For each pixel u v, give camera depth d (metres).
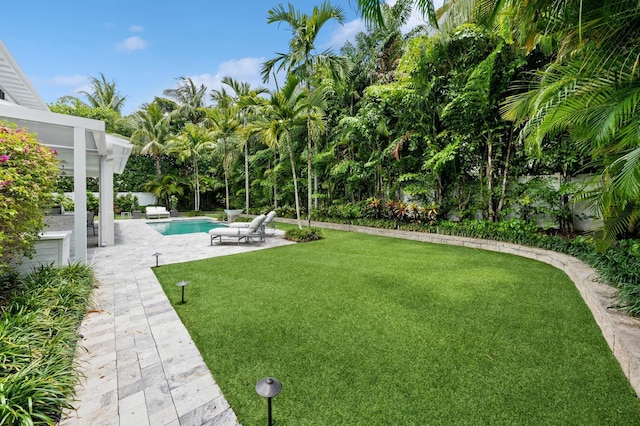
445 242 7.64
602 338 2.68
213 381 2.12
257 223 8.03
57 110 18.05
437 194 9.08
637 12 2.18
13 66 5.72
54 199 3.89
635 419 1.73
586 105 2.58
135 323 3.05
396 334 2.79
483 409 1.82
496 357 2.39
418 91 8.00
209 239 8.98
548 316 3.16
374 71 10.54
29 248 3.52
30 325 2.38
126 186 20.20
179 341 2.68
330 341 2.66
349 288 4.14
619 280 3.47
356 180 10.98
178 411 1.83
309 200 9.23
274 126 8.88
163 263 5.70
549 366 2.26
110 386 2.06
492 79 6.46
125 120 20.62
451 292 3.94
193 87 23.16
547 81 3.24
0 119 4.29
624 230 3.55
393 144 8.74
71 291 3.29
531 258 5.87
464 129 7.50
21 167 3.08
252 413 1.82
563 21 2.75
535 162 7.05
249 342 2.66
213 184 19.45
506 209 7.27
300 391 2.00
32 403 1.65
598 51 2.46
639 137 2.25
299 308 3.43
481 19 3.58
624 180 2.28
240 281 4.49
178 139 19.17
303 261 5.79
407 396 1.94
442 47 7.14
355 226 10.35
